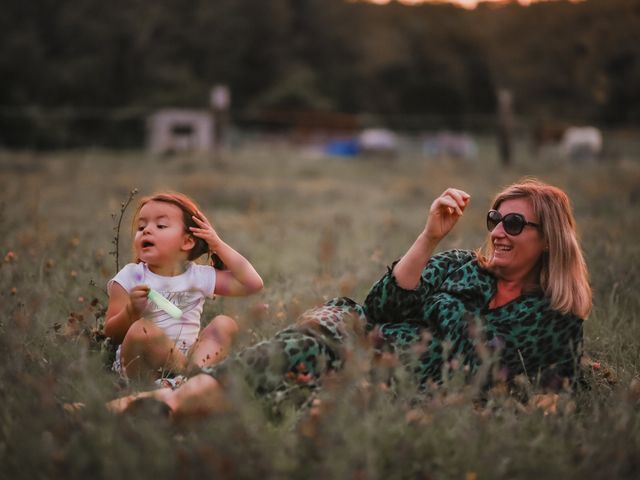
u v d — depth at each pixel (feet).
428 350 12.53
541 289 12.85
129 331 12.78
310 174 79.56
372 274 21.48
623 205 41.47
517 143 138.00
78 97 190.29
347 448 9.16
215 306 17.04
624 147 114.01
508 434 10.42
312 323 12.10
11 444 9.57
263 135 186.60
